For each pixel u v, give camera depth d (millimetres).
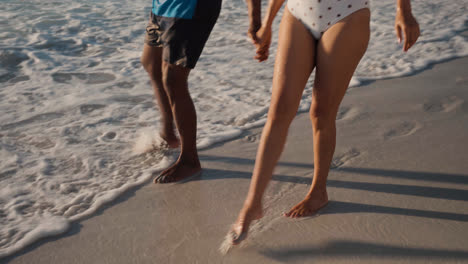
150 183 2805
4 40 6137
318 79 2111
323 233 2211
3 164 3029
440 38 6074
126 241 2244
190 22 2564
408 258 2004
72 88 4570
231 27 6914
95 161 3086
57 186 2783
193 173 2869
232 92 4414
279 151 2021
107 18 7457
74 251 2180
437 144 3105
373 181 2686
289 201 2529
